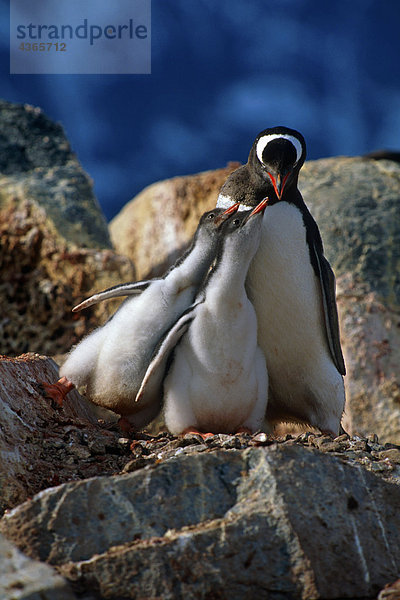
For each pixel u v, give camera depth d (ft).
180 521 22.26
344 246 59.41
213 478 23.04
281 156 30.68
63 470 26.96
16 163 68.03
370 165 68.13
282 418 36.40
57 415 30.32
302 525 21.49
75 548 21.47
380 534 22.38
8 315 57.62
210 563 20.67
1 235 60.23
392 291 58.18
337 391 33.53
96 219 63.41
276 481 22.26
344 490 22.76
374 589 21.20
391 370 55.36
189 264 29.73
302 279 31.71
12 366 30.27
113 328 29.84
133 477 22.82
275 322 32.35
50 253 59.11
